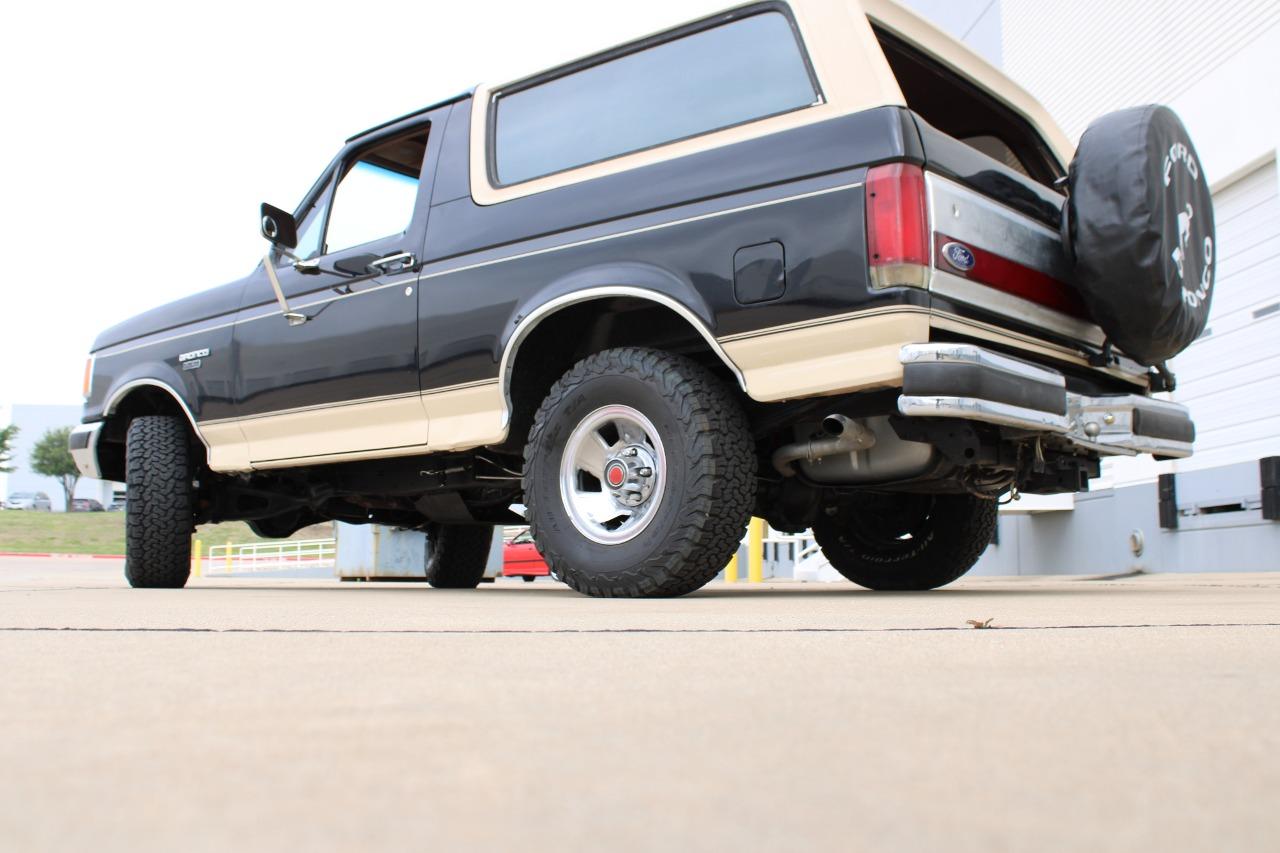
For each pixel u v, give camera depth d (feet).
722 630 5.12
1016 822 1.50
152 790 1.71
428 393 10.21
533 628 5.26
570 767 1.91
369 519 14.85
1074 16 26.45
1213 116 21.25
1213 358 21.54
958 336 8.00
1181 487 21.12
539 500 9.05
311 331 11.37
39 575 28.94
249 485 13.10
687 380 8.44
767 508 10.62
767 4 8.90
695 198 8.59
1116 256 8.34
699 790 1.71
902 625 5.43
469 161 10.42
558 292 9.14
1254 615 6.37
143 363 13.23
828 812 1.56
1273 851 1.37
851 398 8.24
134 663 3.70
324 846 1.35
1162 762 2.00
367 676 3.33
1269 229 19.95
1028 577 23.03
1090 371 9.56
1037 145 11.15
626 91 9.58
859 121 8.01
